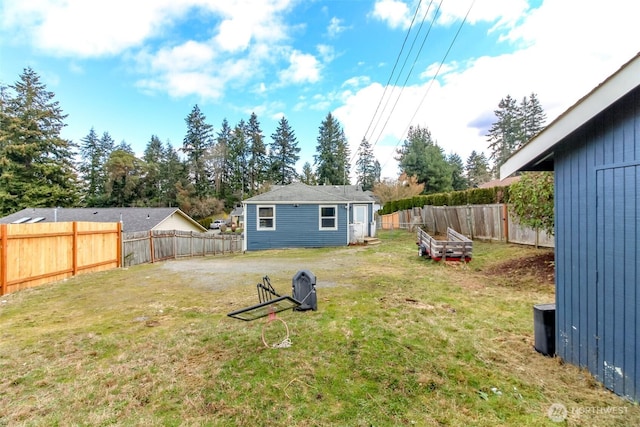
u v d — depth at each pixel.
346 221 13.66
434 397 2.30
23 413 2.15
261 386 2.46
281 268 7.87
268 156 47.91
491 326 3.64
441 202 15.77
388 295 4.96
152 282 6.55
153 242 10.92
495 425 2.00
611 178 2.38
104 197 37.75
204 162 43.84
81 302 5.05
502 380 2.53
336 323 3.72
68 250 7.22
